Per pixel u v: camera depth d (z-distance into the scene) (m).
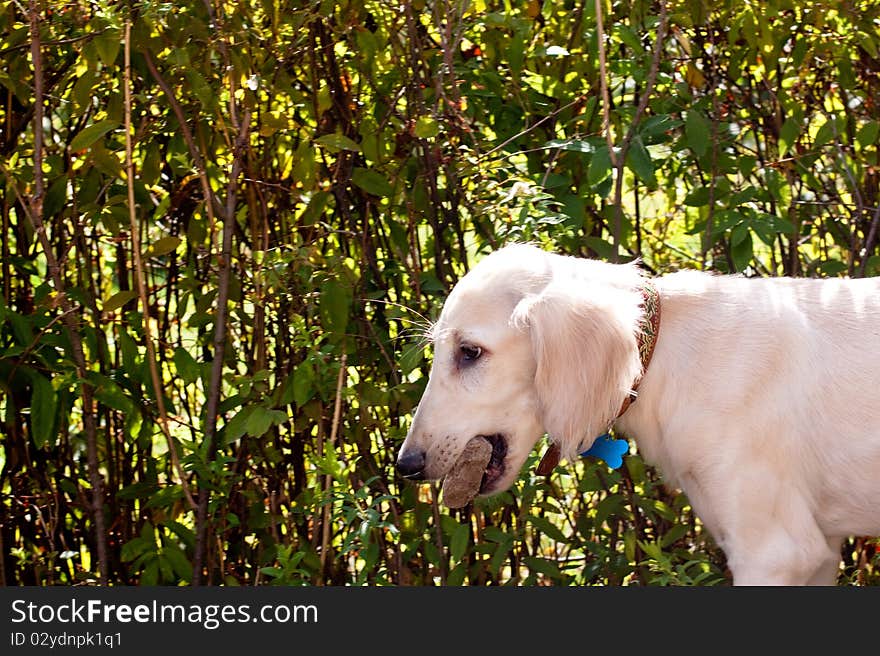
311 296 4.74
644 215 6.09
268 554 4.96
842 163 5.19
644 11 5.17
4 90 4.95
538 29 5.38
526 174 5.28
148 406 4.96
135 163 5.03
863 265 5.13
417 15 5.16
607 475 4.91
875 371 4.19
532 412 4.24
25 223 4.96
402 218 5.30
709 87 5.44
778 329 4.24
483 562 5.09
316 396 4.93
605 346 4.00
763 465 4.16
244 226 5.24
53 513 5.05
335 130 5.14
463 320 4.18
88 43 4.49
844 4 5.14
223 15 4.54
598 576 5.14
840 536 4.40
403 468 4.24
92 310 4.81
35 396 4.46
